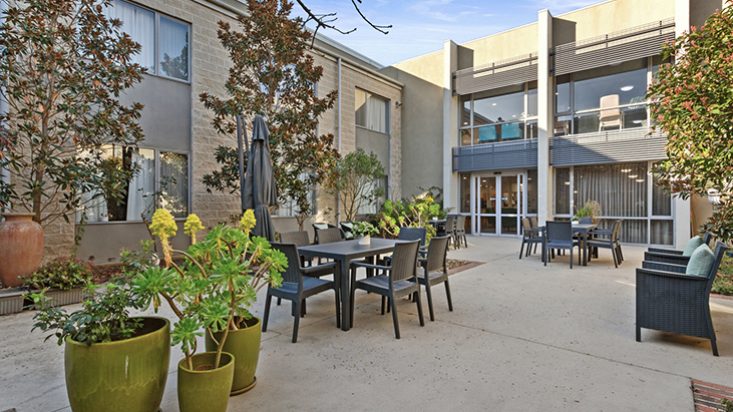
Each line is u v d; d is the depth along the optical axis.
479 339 3.26
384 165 12.84
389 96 12.98
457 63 12.60
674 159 4.41
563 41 10.68
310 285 3.53
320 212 10.34
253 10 6.84
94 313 1.87
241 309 2.29
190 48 7.47
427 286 3.81
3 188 4.47
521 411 2.14
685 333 3.02
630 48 9.50
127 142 5.95
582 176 10.63
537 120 11.20
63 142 4.89
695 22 8.95
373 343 3.18
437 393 2.34
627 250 8.88
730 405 1.97
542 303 4.40
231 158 7.16
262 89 7.77
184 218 7.38
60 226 5.77
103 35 5.57
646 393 2.33
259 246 2.34
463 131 12.74
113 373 1.83
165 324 2.13
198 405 1.97
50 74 4.79
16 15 4.48
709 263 3.05
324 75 10.52
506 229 11.94
